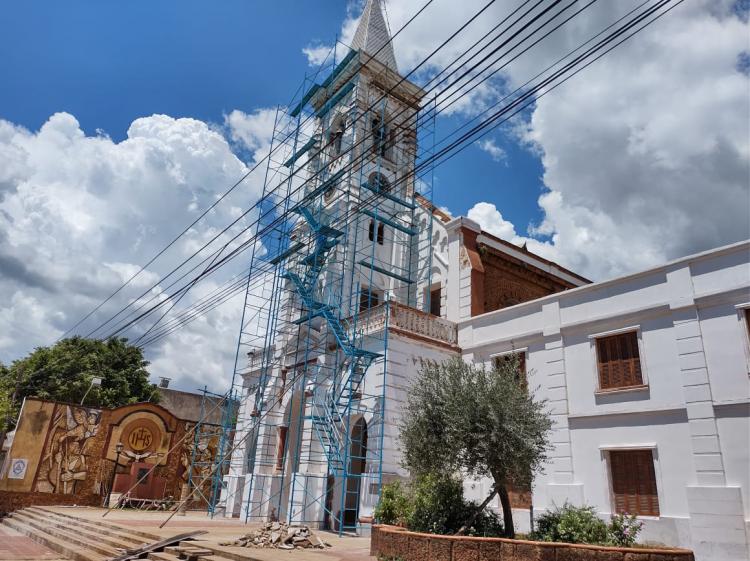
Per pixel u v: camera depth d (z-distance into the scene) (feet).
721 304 50.90
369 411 67.21
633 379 55.88
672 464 50.42
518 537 44.39
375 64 105.81
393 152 102.37
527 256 94.94
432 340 72.59
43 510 88.02
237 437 95.86
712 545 45.78
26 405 101.45
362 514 62.90
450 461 43.62
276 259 93.20
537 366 65.00
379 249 93.81
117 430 108.88
